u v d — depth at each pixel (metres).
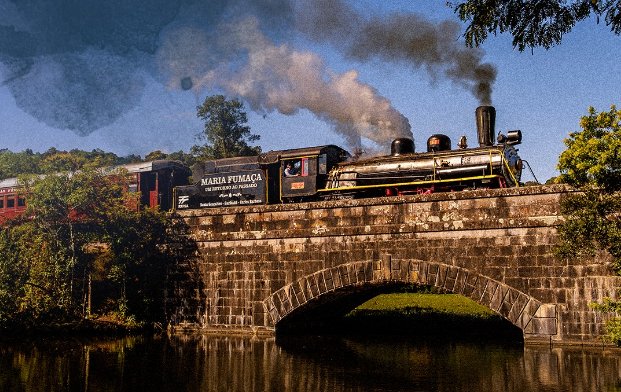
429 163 26.81
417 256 24.02
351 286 25.45
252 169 30.77
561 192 21.70
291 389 15.83
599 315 20.88
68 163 33.41
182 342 25.73
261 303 27.41
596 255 21.05
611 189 19.00
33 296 29.27
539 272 21.84
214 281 28.81
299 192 29.00
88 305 30.34
